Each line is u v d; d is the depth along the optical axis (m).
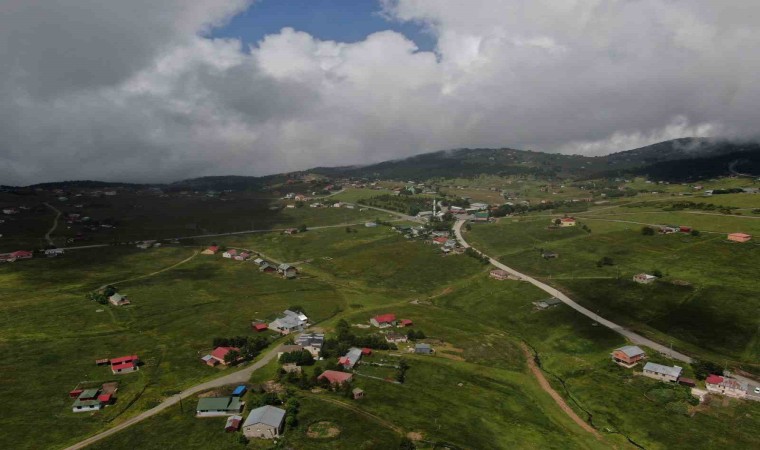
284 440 99.19
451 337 164.75
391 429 104.94
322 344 147.38
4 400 117.62
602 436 111.12
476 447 101.25
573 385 135.75
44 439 102.06
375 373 132.88
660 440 108.00
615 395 127.06
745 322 157.50
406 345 157.12
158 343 155.00
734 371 133.88
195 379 129.25
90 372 133.38
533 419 116.50
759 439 105.31
